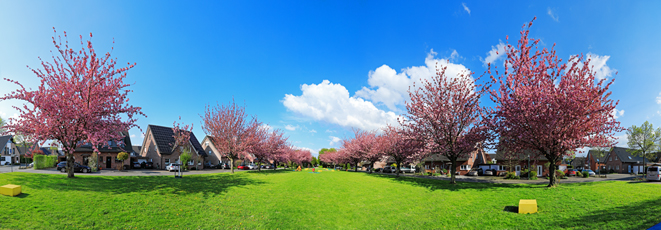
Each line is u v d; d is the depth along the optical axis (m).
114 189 14.98
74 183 15.45
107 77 17.62
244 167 61.41
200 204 13.98
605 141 16.05
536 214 11.55
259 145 39.69
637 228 8.45
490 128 18.73
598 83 15.57
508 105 17.02
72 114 15.85
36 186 13.55
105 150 45.94
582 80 15.78
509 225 10.84
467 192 17.48
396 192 19.50
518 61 16.89
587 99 14.77
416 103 22.55
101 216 10.69
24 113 15.68
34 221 9.39
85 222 9.95
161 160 50.59
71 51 16.69
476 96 20.78
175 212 12.32
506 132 17.39
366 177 30.69
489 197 15.33
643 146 46.44
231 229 11.41
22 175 16.92
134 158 52.06
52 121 15.61
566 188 15.54
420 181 25.45
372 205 16.28
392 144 33.16
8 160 63.44
